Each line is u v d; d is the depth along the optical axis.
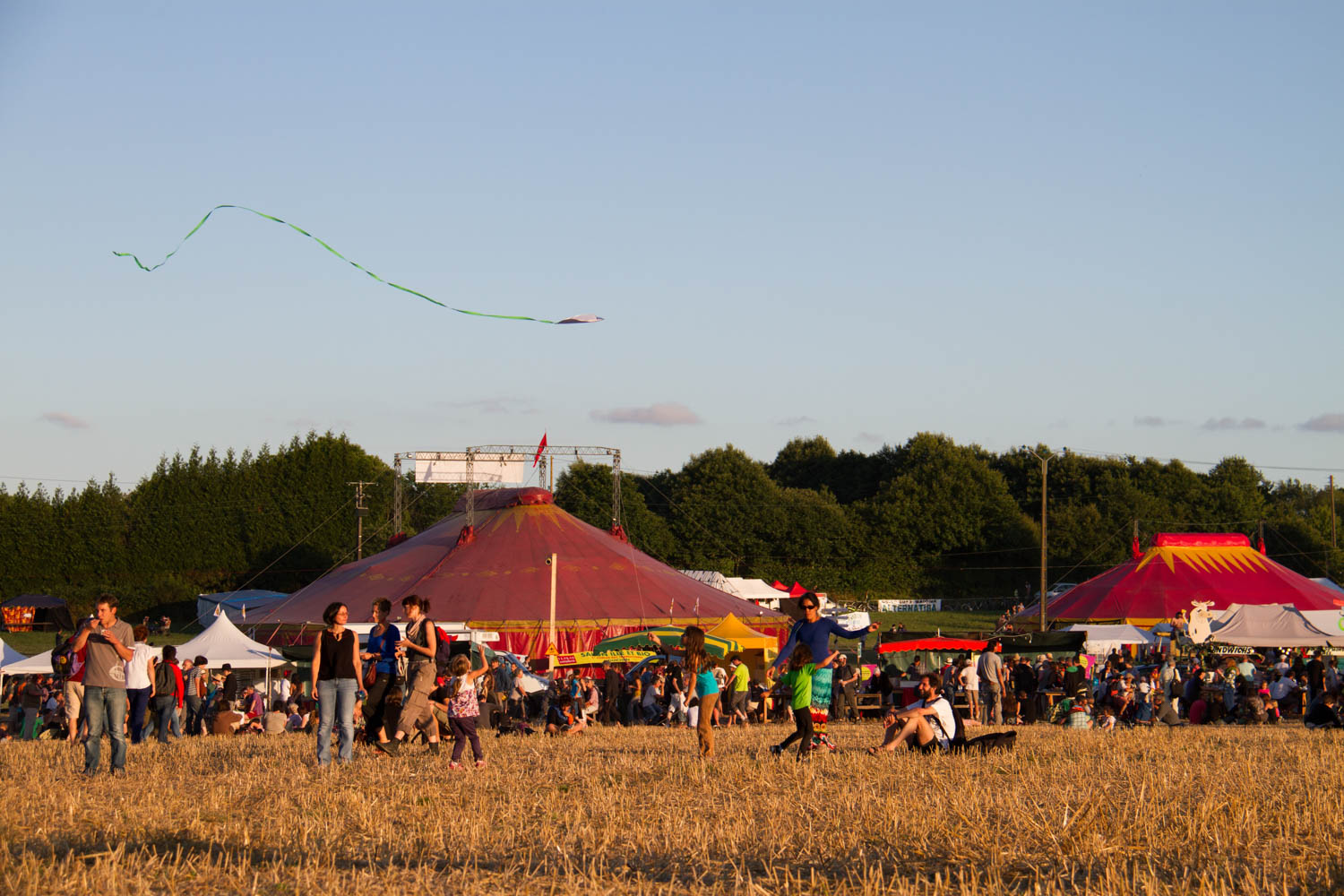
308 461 77.50
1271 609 35.06
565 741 16.47
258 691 27.53
